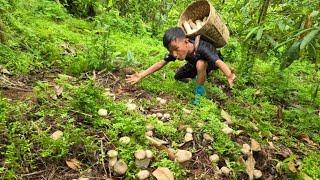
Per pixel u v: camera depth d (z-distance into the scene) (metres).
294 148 3.74
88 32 5.49
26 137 2.96
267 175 3.30
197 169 3.09
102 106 3.39
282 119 4.21
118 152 2.98
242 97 4.46
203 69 3.96
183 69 4.30
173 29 3.92
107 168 2.90
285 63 3.77
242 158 3.25
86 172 2.84
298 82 5.51
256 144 3.43
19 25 4.82
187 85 4.30
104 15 5.96
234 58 5.64
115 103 3.54
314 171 3.43
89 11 6.86
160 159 3.02
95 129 3.17
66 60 4.31
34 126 3.04
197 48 3.92
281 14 4.54
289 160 3.40
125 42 5.58
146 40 5.99
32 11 5.84
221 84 4.70
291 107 4.59
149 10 6.89
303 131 4.06
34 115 3.17
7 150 2.77
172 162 2.97
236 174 3.14
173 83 4.27
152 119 3.39
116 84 4.05
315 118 4.32
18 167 2.71
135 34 6.25
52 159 2.85
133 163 2.90
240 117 3.98
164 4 6.85
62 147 2.86
